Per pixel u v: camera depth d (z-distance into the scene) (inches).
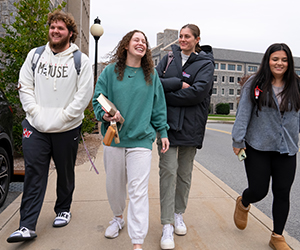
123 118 82.3
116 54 86.5
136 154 83.5
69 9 468.8
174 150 95.7
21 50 201.3
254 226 109.9
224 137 446.3
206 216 118.3
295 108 85.4
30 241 92.9
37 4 212.7
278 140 86.3
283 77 88.3
